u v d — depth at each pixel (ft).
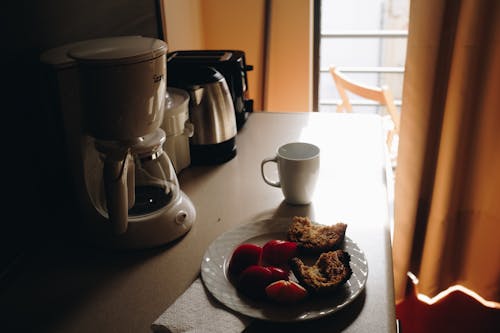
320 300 2.49
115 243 2.98
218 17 6.55
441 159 4.64
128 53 2.46
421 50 4.21
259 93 6.89
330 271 2.57
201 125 3.91
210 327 2.37
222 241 2.98
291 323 2.39
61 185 3.38
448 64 4.43
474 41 4.09
